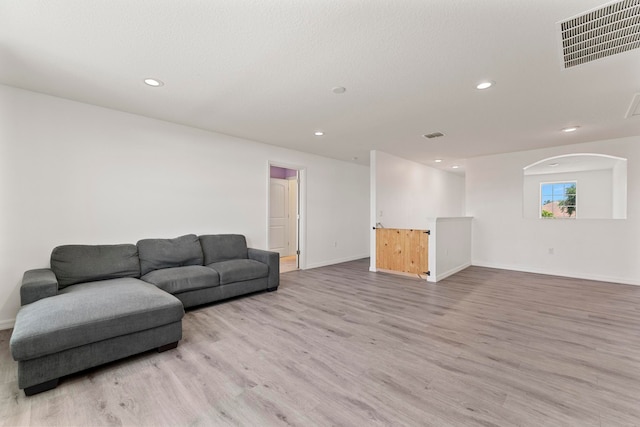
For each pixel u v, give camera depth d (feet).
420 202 22.98
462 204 31.14
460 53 6.82
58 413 5.05
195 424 4.80
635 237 14.23
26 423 4.80
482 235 19.12
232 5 5.27
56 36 6.23
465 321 9.28
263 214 15.76
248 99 9.66
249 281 11.97
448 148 16.85
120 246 10.27
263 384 5.90
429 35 6.14
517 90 8.80
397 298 11.86
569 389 5.71
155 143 11.74
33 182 9.14
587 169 21.47
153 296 7.57
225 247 13.00
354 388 5.76
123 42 6.47
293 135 14.12
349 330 8.57
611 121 11.63
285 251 23.18
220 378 6.11
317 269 18.33
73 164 9.86
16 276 8.84
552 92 8.91
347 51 6.77
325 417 4.95
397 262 16.49
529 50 6.65
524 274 16.58
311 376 6.18
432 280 14.75
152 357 7.00
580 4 5.19
